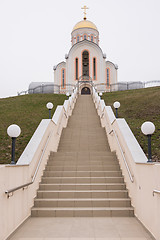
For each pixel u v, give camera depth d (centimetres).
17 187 436
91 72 3450
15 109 1717
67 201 566
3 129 1198
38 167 602
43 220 505
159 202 377
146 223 443
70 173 696
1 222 372
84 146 1014
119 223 485
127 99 1952
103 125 1286
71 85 3388
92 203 564
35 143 661
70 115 1603
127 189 614
